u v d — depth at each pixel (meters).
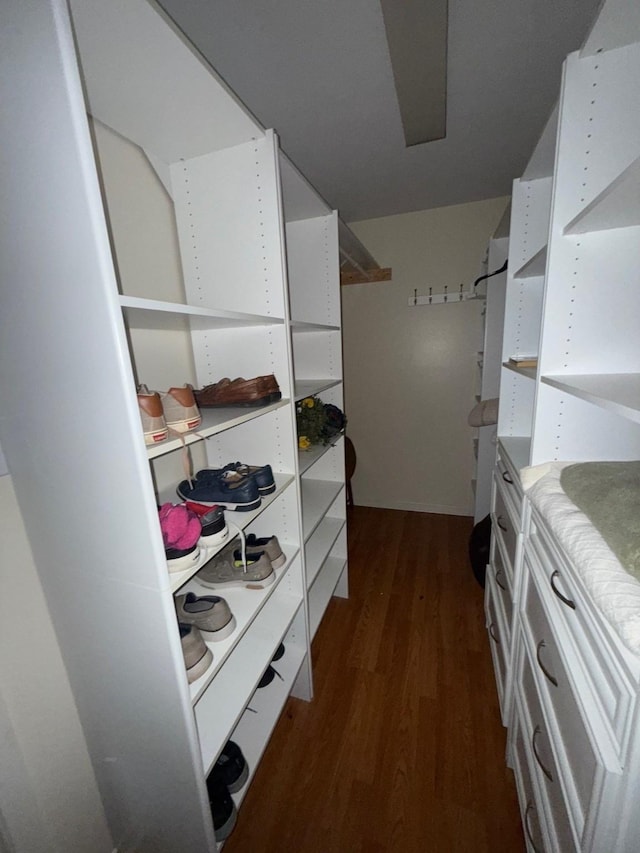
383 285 2.78
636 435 0.94
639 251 0.84
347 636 1.76
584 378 0.85
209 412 0.93
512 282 1.47
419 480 3.05
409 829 1.03
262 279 1.07
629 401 0.56
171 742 0.76
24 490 0.71
